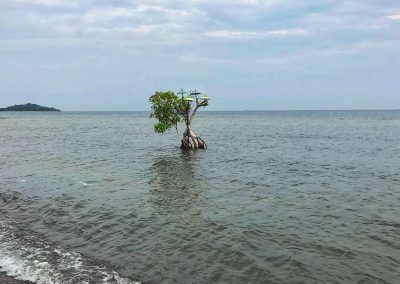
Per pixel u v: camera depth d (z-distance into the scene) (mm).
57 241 16656
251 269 13852
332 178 30859
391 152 48531
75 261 14523
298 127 114375
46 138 74750
